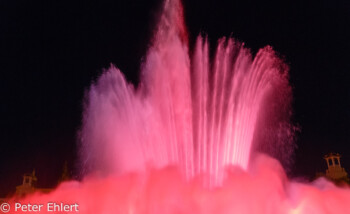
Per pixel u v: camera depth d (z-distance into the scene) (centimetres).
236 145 3244
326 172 4153
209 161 3125
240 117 3341
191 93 3356
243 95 3409
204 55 3509
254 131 3409
